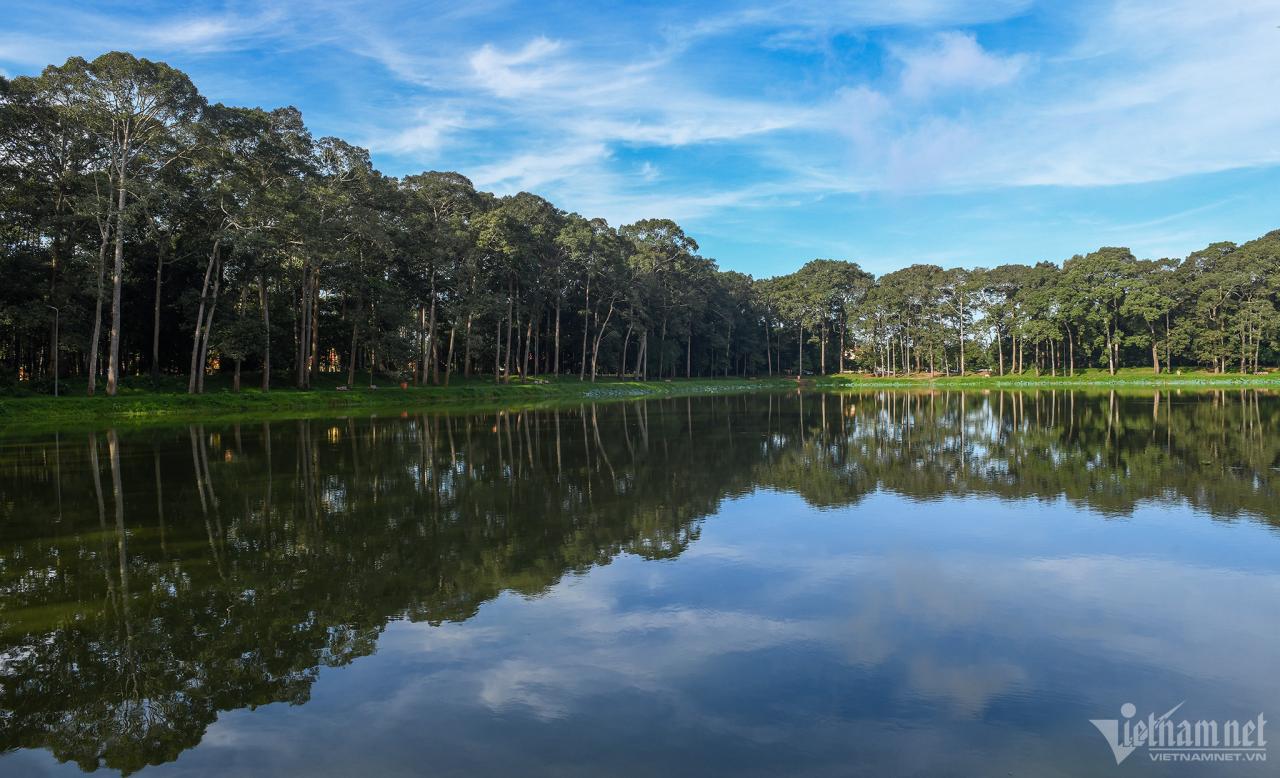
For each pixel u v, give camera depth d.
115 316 38.41
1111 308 89.25
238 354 43.16
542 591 8.86
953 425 30.86
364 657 6.97
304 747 5.39
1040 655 6.88
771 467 19.06
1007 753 5.21
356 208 44.69
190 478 17.22
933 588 8.86
